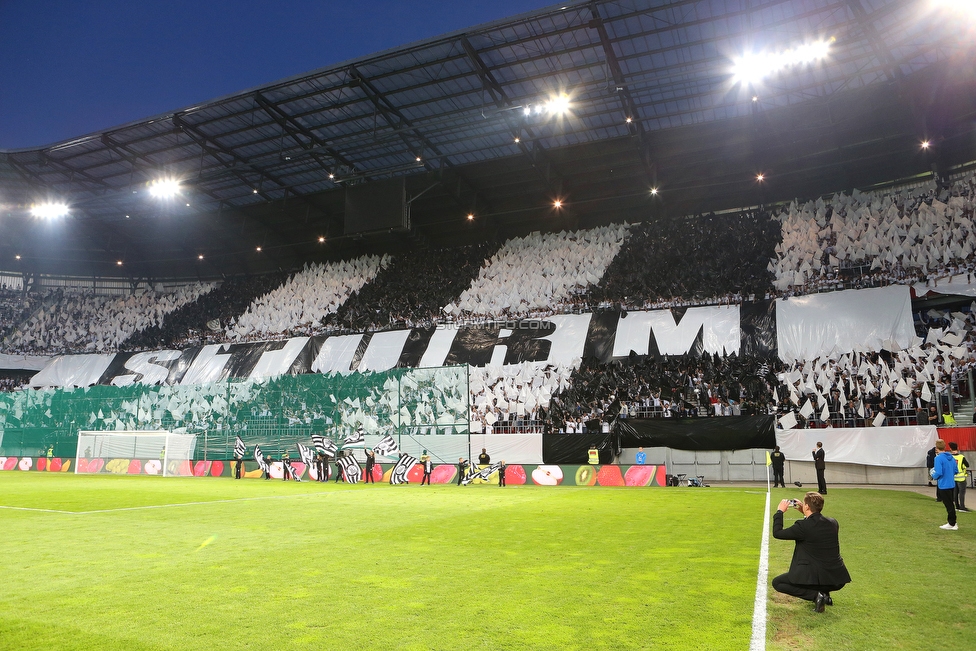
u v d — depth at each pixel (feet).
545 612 21.31
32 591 24.53
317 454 100.32
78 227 155.74
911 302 97.55
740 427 89.04
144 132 109.81
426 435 96.84
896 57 86.33
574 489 79.77
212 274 175.52
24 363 153.07
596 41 86.02
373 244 156.66
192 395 116.57
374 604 22.44
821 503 22.12
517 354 114.83
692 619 20.35
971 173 106.63
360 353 128.67
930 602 22.31
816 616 20.63
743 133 107.76
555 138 110.73
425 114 104.99
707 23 80.94
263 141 113.60
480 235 148.56
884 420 85.30
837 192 120.67
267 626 19.86
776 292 107.04
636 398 101.71
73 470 123.95
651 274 119.03
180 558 31.45
